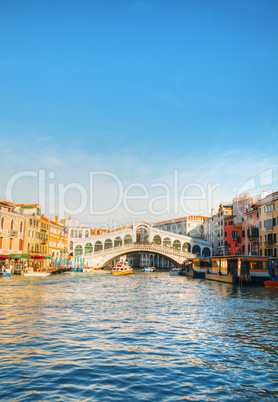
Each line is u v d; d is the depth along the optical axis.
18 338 13.23
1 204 50.72
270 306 23.17
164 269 106.38
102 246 83.56
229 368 10.45
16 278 45.69
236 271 46.88
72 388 8.68
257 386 9.09
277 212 47.78
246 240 60.28
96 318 17.75
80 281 45.56
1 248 48.72
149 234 85.81
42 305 21.67
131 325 16.17
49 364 10.39
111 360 10.93
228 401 8.16
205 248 87.31
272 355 11.80
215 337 14.16
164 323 16.84
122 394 8.40
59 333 14.19
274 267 42.91
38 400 7.95
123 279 53.50
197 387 8.95
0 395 8.18
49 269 59.34
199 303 24.56
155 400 8.11
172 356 11.51
